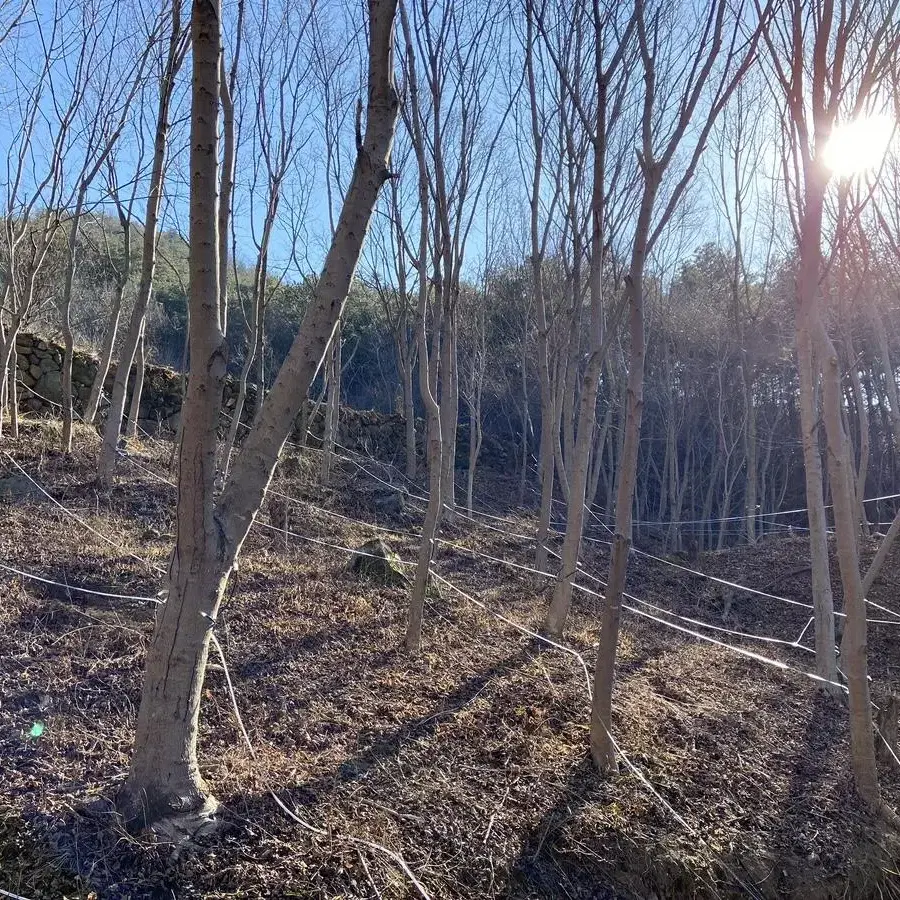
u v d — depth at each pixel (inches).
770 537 585.3
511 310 626.8
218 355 100.9
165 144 261.6
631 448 144.6
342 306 108.3
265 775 128.3
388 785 133.2
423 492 465.4
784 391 681.6
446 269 262.7
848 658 157.4
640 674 209.0
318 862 109.7
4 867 98.9
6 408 322.3
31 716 132.6
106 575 197.2
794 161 175.3
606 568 360.2
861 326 397.7
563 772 146.4
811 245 149.9
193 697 109.7
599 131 169.9
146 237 270.7
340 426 532.1
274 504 306.2
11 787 112.9
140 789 108.0
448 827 125.1
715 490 709.3
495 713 165.5
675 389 650.8
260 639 181.9
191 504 102.9
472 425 469.7
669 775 153.5
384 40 104.9
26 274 337.1
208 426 101.6
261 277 274.7
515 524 448.1
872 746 157.6
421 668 183.8
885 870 144.3
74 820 107.3
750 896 132.7
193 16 95.5
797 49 145.2
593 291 204.2
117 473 296.8
